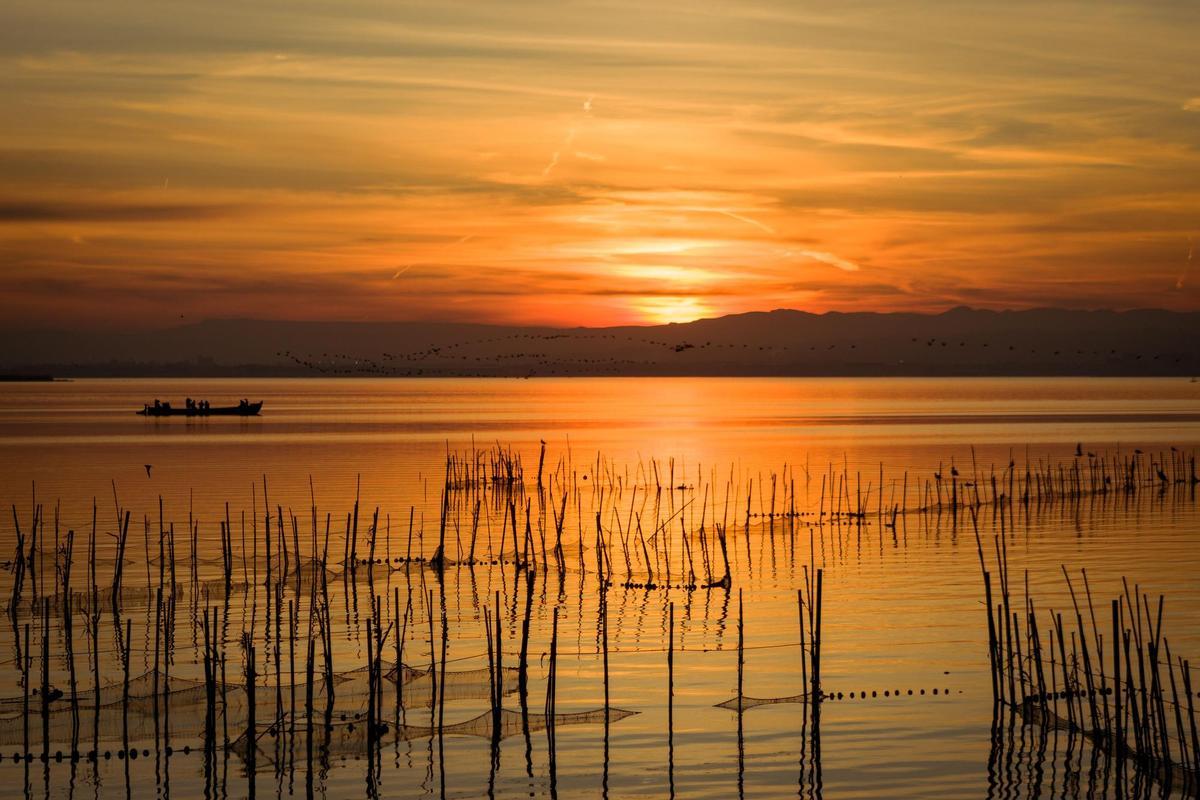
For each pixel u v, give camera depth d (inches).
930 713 1000.2
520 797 837.8
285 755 914.1
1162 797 831.1
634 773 877.8
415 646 1248.8
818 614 964.6
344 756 912.9
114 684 1092.5
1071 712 948.0
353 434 5113.2
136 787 858.1
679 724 978.7
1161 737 831.7
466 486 2861.7
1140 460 3599.9
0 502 2541.8
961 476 3169.3
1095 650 1179.3
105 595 1517.0
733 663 1162.6
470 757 909.2
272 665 1166.3
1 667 1155.3
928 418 6520.7
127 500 2576.3
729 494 2795.3
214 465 3469.5
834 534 2116.1
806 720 986.1
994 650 1044.5
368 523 2241.6
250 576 1676.9
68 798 837.8
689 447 4313.5
